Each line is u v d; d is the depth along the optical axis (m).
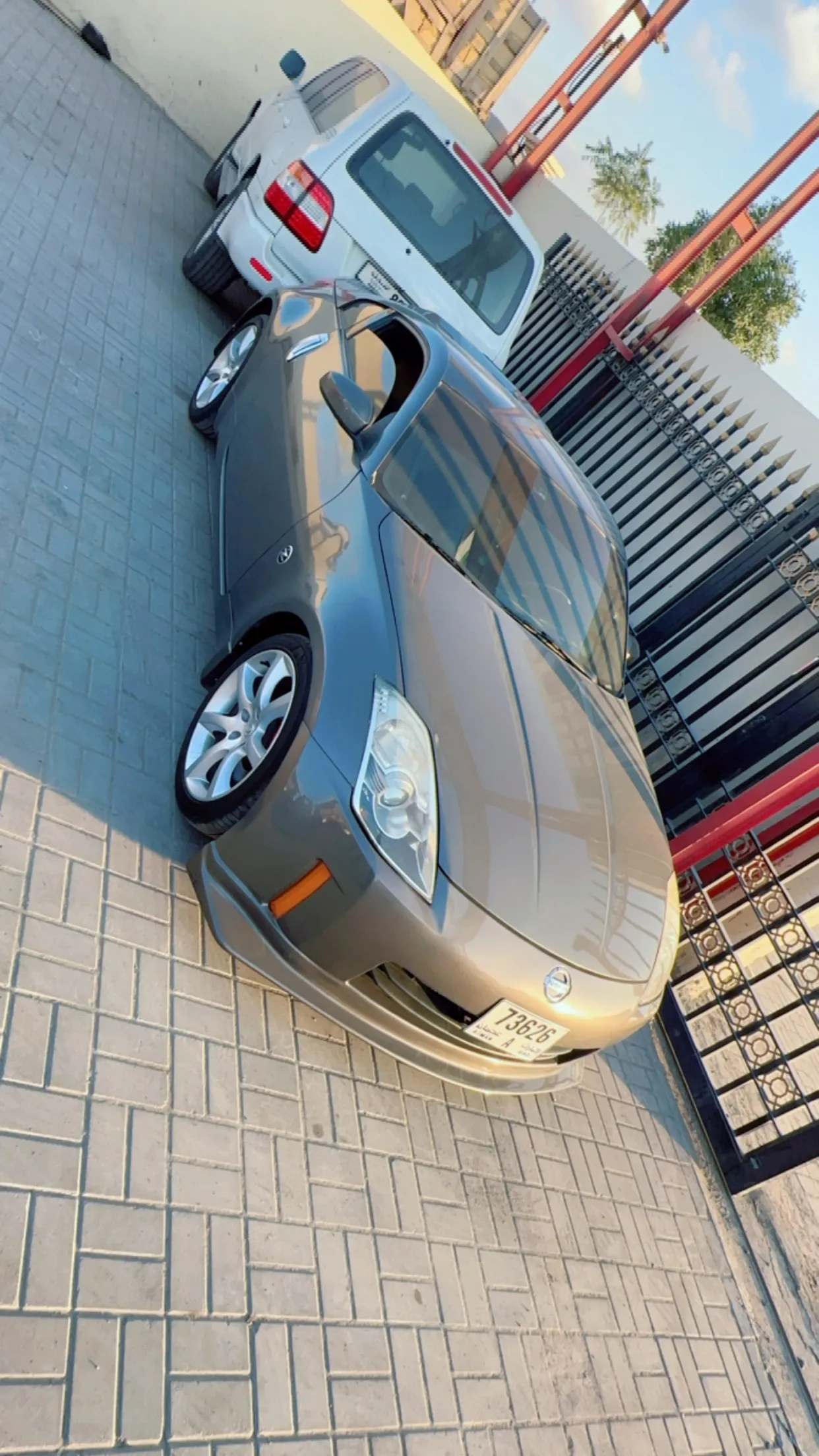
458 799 2.50
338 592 2.67
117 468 3.85
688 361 6.87
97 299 4.82
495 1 17.48
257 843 2.45
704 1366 3.19
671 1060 4.58
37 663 2.77
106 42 8.03
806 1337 3.71
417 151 5.43
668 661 5.75
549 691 3.18
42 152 5.63
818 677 4.67
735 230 7.02
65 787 2.52
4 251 4.44
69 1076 2.00
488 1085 2.85
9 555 3.01
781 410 6.11
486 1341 2.50
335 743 2.38
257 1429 1.85
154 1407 1.72
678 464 6.40
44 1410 1.58
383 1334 2.24
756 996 4.70
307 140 5.02
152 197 6.48
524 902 2.54
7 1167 1.79
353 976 2.47
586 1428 2.59
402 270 5.29
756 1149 4.12
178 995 2.36
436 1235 2.59
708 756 4.98
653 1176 3.79
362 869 2.32
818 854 4.54
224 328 5.92
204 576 3.80
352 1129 2.57
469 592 3.10
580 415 7.41
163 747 2.95
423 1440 2.14
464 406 3.63
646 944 2.97
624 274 8.62
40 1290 1.70
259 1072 2.42
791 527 5.04
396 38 11.09
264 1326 2.00
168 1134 2.10
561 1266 2.95
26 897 2.20
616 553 4.05
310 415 3.45
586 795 3.02
